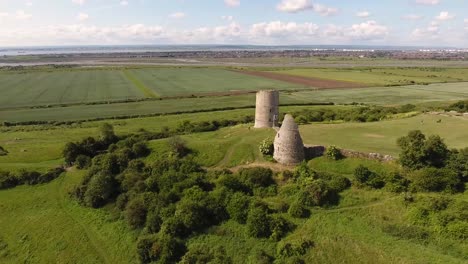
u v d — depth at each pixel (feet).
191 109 458.91
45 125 400.47
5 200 234.17
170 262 175.11
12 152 297.12
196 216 186.70
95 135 342.23
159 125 382.01
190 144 259.60
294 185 200.23
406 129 278.46
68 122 410.11
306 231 174.29
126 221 203.31
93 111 460.14
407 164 198.29
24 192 241.35
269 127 271.90
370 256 155.94
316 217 180.55
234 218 187.11
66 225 208.64
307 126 302.45
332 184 196.44
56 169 260.21
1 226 212.64
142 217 199.93
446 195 180.24
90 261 184.14
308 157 225.35
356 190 193.88
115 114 442.91
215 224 188.96
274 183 205.98
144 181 222.89
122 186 226.17
